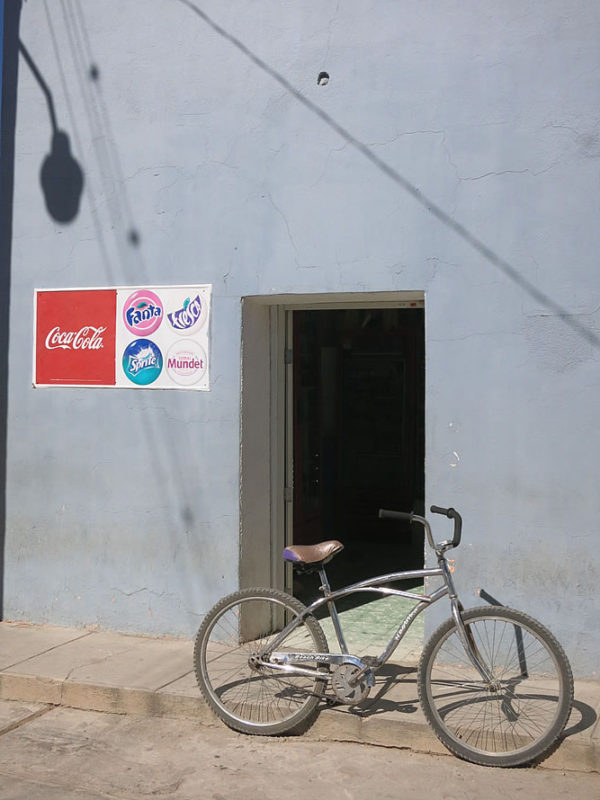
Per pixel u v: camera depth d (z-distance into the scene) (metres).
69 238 6.58
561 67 5.45
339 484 9.86
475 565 5.62
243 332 6.19
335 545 5.04
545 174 5.48
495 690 4.78
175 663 5.83
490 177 5.59
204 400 6.25
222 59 6.17
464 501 5.64
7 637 6.40
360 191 5.86
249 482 6.29
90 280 6.53
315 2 5.95
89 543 6.55
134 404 6.43
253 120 6.10
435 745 4.80
